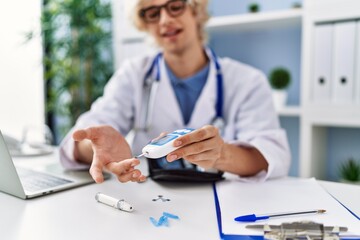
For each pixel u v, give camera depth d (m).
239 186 0.64
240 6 1.63
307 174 1.29
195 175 0.65
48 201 0.55
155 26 1.00
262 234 0.41
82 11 1.85
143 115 1.02
